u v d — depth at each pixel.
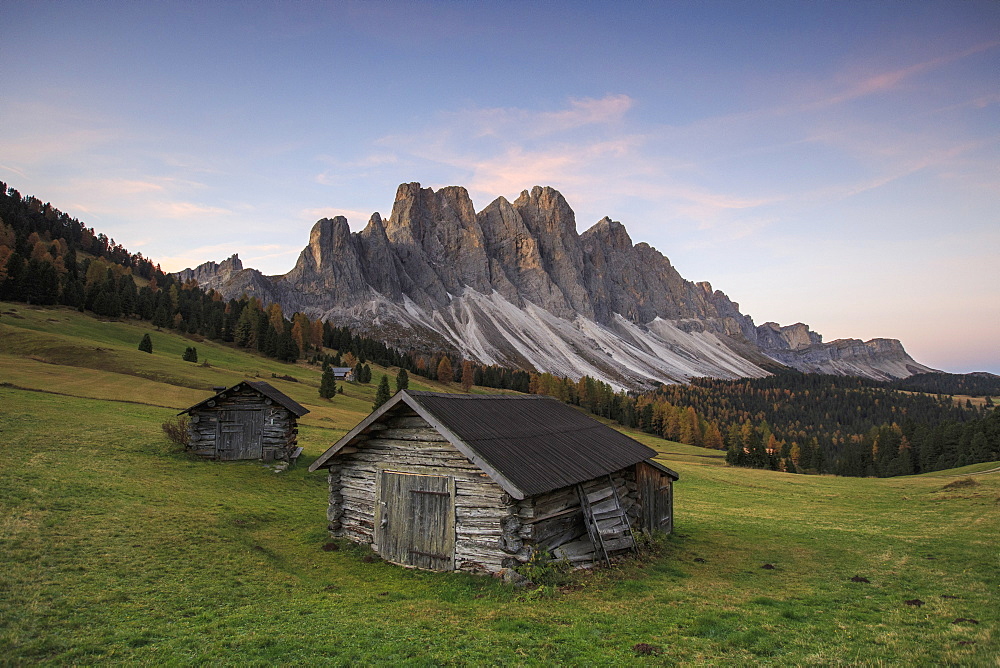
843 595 16.53
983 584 17.83
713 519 33.25
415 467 19.50
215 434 36.38
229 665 10.39
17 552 16.08
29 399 44.81
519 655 10.91
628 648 11.38
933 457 140.75
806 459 158.75
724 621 13.30
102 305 137.38
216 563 17.55
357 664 10.47
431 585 16.64
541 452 19.36
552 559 17.50
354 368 151.12
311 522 24.61
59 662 10.34
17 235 186.00
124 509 22.03
